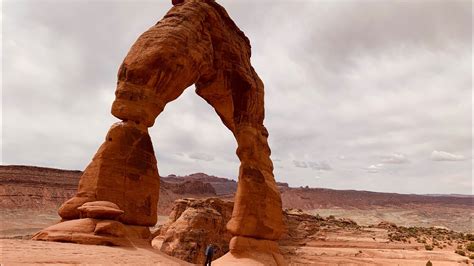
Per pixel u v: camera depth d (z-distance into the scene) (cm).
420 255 5559
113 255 1215
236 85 2417
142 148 1730
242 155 2339
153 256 1401
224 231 4675
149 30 1916
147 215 1698
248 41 2644
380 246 6238
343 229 7200
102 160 1630
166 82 1866
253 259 2072
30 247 1133
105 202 1507
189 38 1961
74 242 1330
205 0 2244
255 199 2222
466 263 5081
